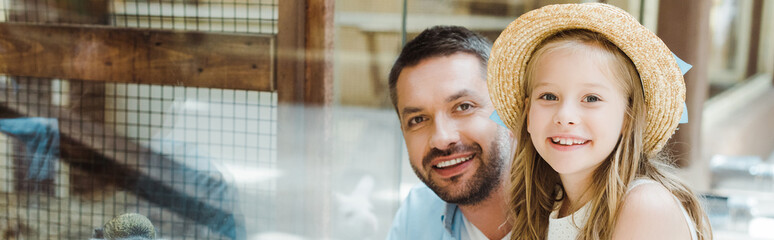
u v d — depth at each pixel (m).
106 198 1.16
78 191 1.17
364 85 1.08
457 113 0.96
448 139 0.96
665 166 0.73
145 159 1.13
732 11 2.40
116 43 1.08
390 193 1.08
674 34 1.43
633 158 0.64
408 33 1.07
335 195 1.08
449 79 0.95
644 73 0.64
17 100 1.15
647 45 0.62
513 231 0.80
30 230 1.19
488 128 0.95
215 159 1.10
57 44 1.10
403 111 0.99
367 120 1.08
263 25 1.04
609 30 0.62
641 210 0.62
